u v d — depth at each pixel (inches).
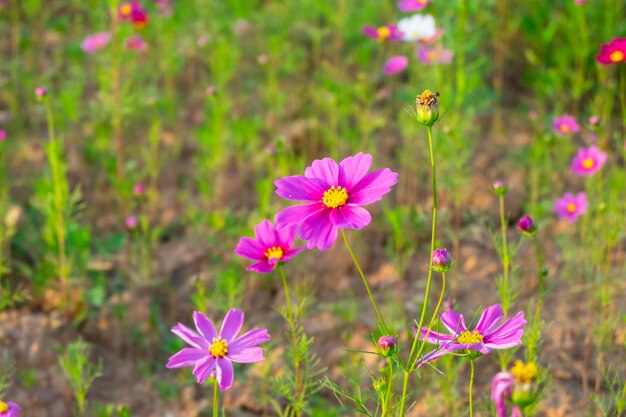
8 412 51.1
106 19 90.7
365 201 49.9
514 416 48.0
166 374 65.8
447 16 79.3
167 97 85.7
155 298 69.3
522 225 56.5
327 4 88.8
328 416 58.9
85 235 66.9
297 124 82.2
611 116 83.6
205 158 77.0
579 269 68.8
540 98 83.5
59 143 66.2
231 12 95.0
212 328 51.7
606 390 62.4
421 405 62.1
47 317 67.0
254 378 64.6
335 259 70.9
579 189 76.8
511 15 92.6
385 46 92.6
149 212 76.1
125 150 82.7
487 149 81.0
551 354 64.5
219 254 71.6
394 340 49.7
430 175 77.7
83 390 60.9
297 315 59.7
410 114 49.4
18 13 99.2
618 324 64.8
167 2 87.0
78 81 82.9
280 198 76.5
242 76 92.7
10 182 73.3
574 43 83.0
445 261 49.4
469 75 77.7
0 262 67.4
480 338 50.3
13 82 87.7
